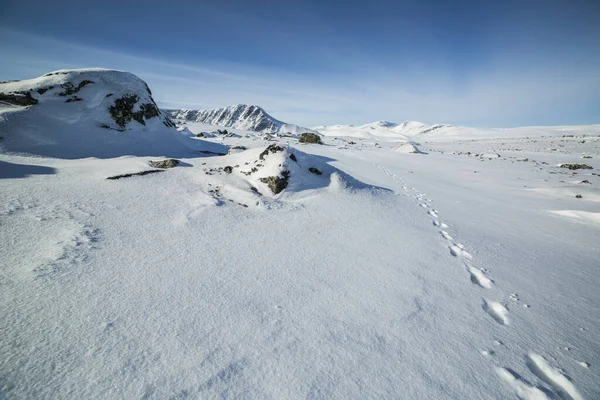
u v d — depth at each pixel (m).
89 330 2.63
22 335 2.46
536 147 46.91
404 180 14.70
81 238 4.30
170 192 6.80
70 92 11.07
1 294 2.90
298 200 7.67
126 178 7.25
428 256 5.45
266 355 2.61
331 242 5.55
